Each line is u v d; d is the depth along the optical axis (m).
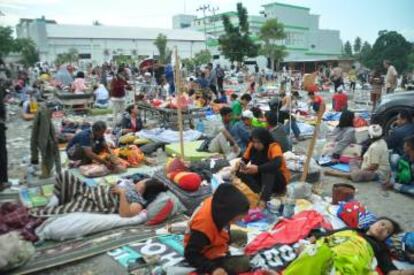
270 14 76.94
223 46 42.16
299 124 11.38
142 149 8.84
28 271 3.89
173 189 5.61
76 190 5.35
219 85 18.41
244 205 3.12
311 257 3.08
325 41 87.06
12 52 53.91
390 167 6.73
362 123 10.72
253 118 9.30
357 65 54.00
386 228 3.82
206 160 7.36
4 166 6.55
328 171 7.48
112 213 5.18
